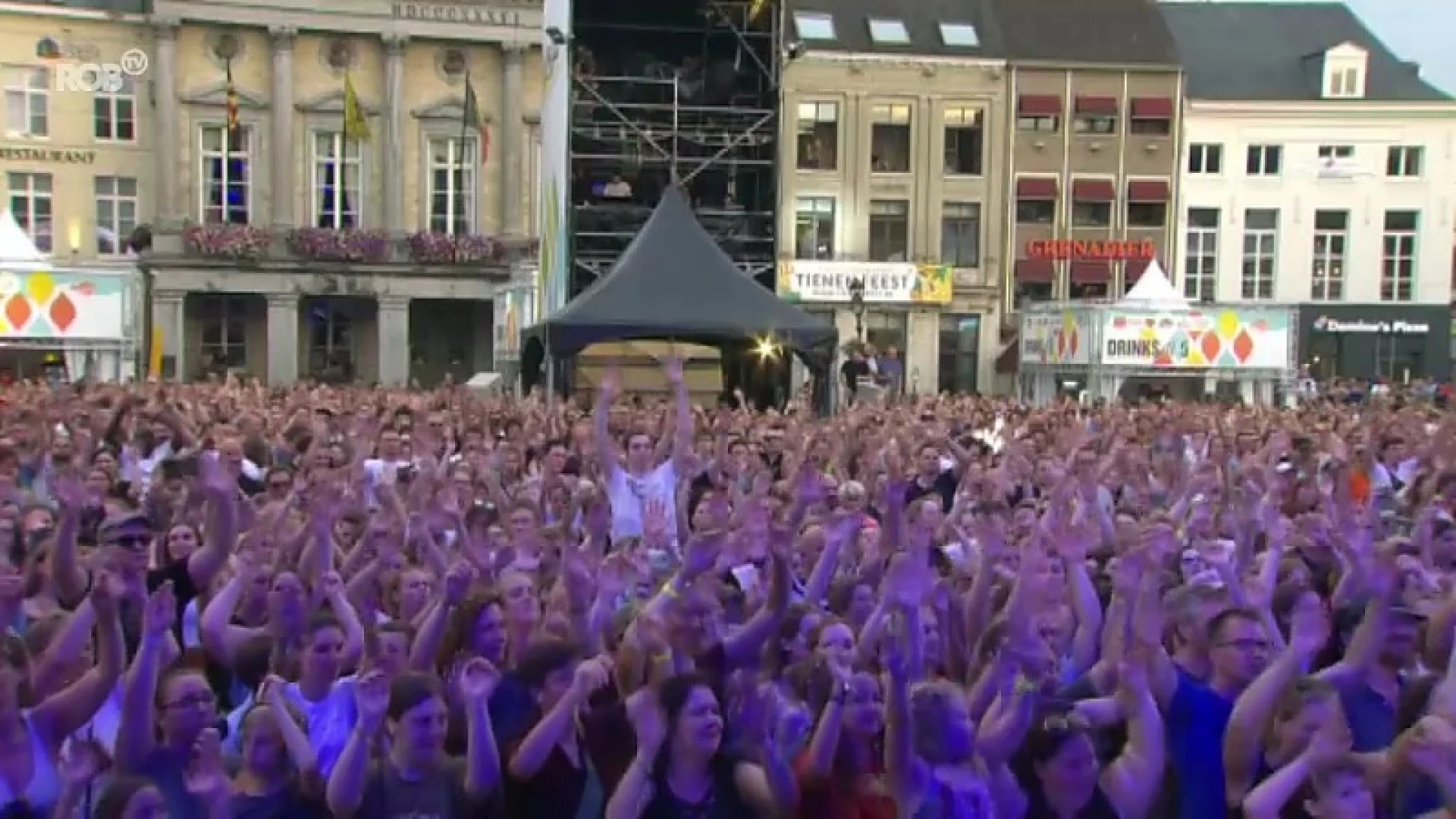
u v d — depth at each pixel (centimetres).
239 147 4528
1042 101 4447
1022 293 4478
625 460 1079
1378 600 592
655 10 2400
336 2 4503
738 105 2394
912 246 4425
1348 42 4750
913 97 4406
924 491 1112
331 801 477
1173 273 4559
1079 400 2495
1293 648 522
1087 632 640
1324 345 4656
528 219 4722
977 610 662
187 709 481
